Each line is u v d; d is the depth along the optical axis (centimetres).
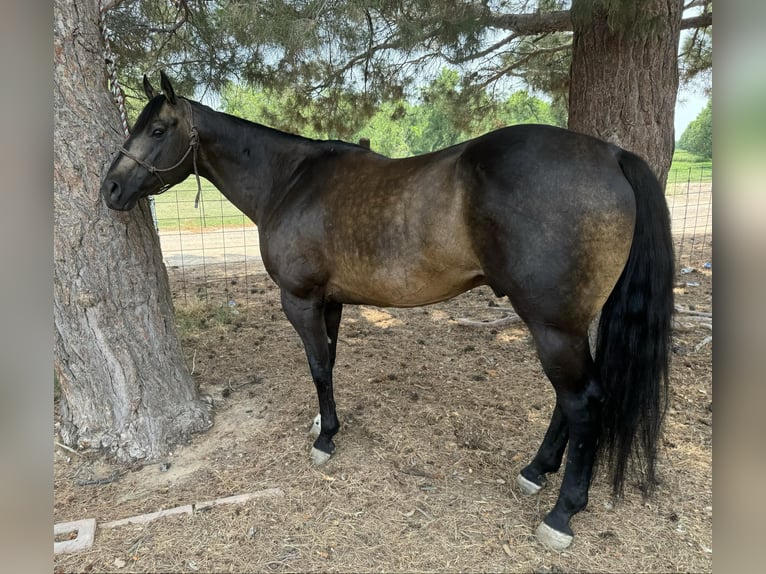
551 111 623
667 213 177
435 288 205
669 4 294
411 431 273
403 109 530
